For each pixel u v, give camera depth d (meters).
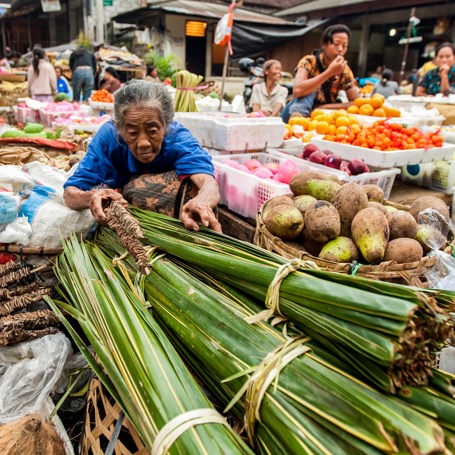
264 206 1.80
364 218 1.48
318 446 0.83
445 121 4.12
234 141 2.61
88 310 1.33
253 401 0.93
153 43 13.75
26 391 1.44
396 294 0.88
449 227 1.75
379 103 3.66
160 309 1.27
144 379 1.01
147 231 1.58
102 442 1.27
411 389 0.87
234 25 10.53
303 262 1.13
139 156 1.81
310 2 14.51
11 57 17.00
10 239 1.70
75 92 8.62
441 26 11.27
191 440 0.88
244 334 1.05
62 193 2.00
